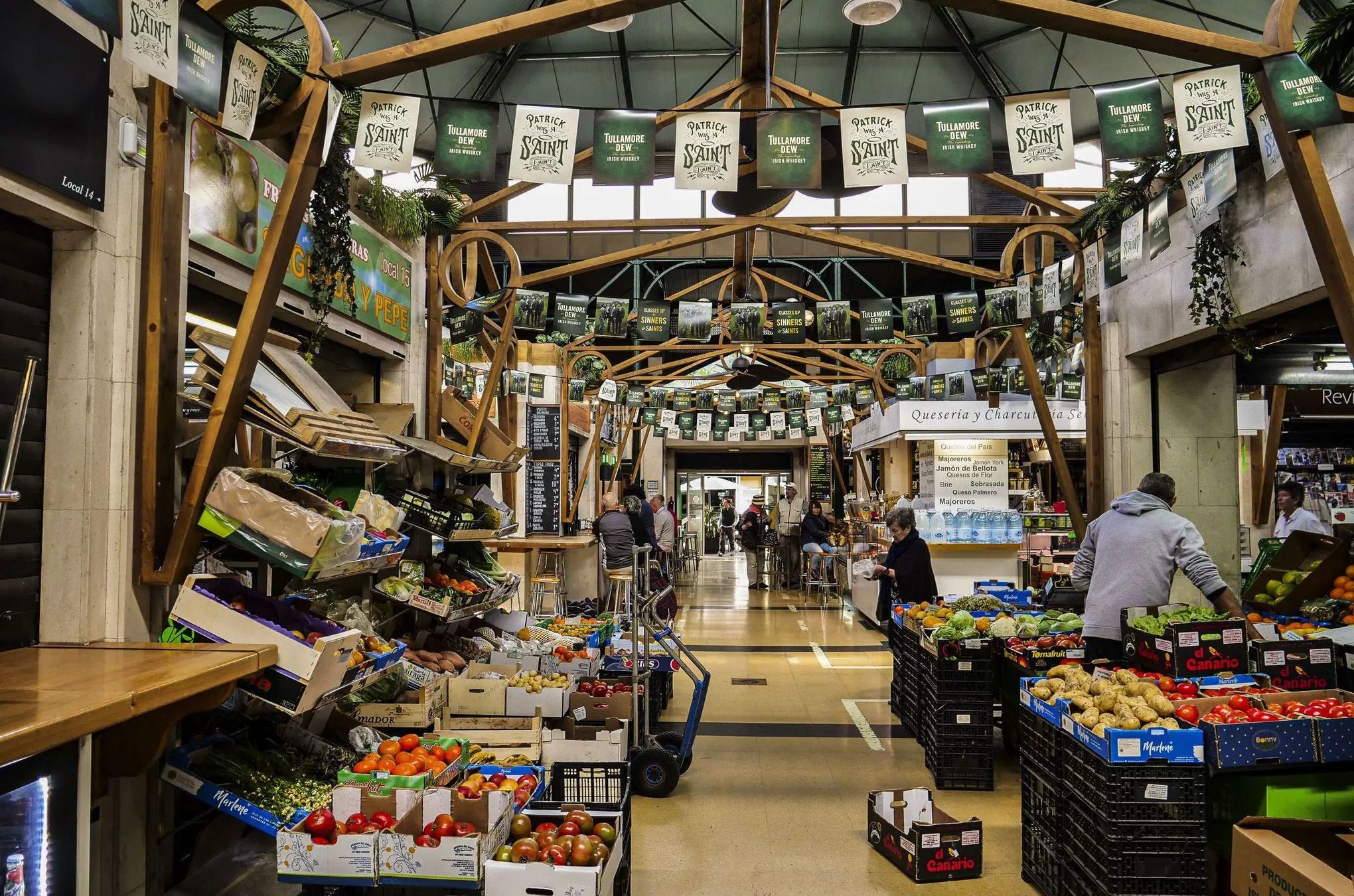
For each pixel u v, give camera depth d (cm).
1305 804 318
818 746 607
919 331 795
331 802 303
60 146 278
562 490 1252
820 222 670
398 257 573
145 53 245
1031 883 386
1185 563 451
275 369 364
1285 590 516
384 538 367
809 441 2312
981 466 1107
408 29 1205
